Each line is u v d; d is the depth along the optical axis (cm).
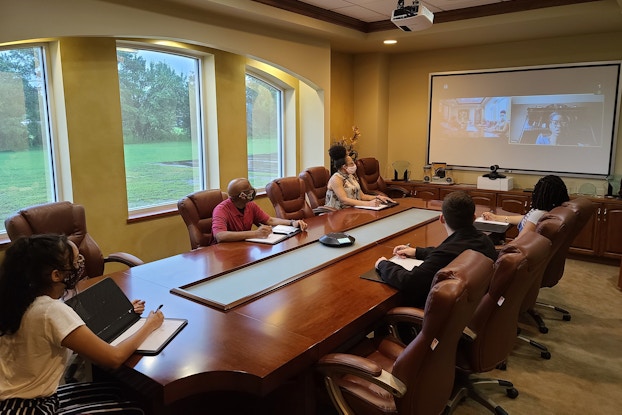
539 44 539
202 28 394
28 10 286
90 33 320
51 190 367
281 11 430
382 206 431
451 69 603
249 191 328
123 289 220
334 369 166
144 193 439
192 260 264
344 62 632
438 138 622
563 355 302
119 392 179
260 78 548
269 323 183
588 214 314
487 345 208
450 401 235
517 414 239
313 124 573
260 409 189
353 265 255
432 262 212
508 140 573
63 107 350
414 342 156
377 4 451
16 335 143
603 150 518
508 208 541
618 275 458
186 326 180
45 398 148
